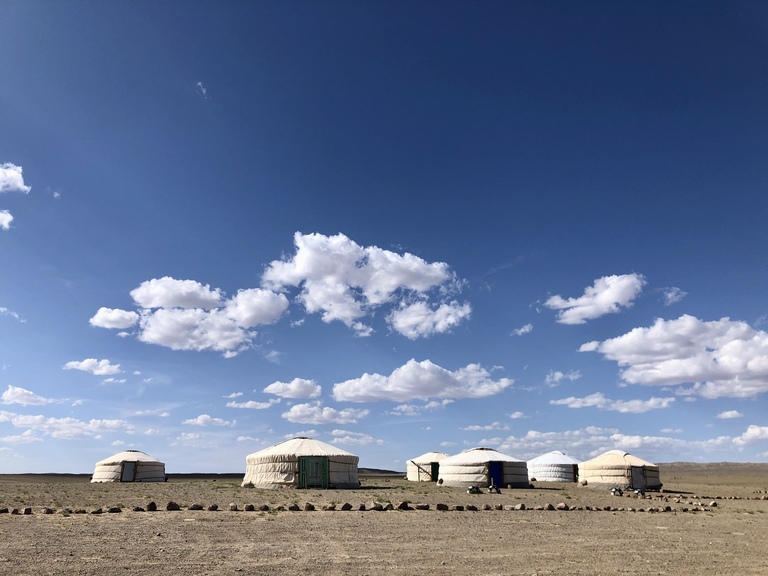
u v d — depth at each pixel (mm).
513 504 32438
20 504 28672
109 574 12312
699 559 15320
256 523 21188
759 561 15180
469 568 13586
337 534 18781
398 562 14203
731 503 39094
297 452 46688
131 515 22969
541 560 14766
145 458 68750
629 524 23688
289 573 12695
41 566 13000
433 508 28078
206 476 186875
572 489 52406
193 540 17078
